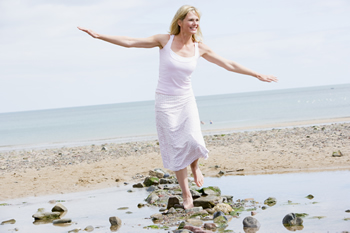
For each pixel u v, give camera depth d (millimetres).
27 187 8133
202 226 4316
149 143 16297
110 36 4883
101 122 46562
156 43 5113
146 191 7066
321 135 13445
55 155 14570
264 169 8273
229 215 4758
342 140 11625
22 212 5848
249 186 6656
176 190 6711
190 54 5102
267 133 15961
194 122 5137
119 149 14664
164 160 5324
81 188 7777
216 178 7770
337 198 5215
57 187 7992
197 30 5262
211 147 12727
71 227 4746
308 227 3979
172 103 5113
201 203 5312
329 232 3752
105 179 8617
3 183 8719
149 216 5078
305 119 25188
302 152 9930
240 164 9102
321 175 7066
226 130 21547
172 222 4641
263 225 4191
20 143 24547
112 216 5160
